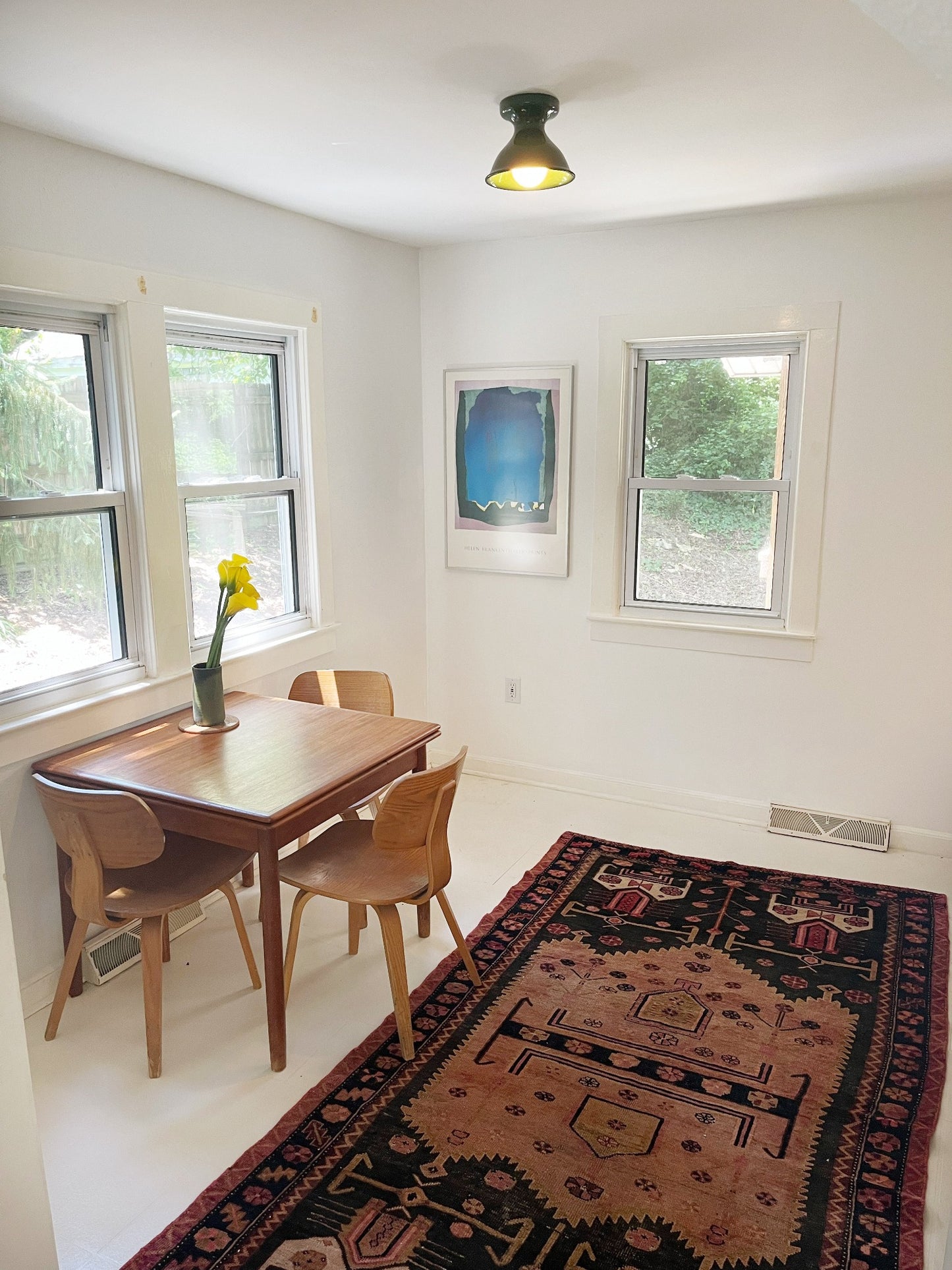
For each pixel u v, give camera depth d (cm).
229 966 289
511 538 416
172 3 167
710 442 377
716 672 385
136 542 291
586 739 418
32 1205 156
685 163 275
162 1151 214
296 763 263
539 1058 242
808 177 291
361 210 334
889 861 355
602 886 334
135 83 208
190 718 302
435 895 266
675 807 404
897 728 357
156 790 242
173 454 297
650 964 285
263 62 196
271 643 350
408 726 298
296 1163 207
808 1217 193
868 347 336
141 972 287
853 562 352
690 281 361
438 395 421
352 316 374
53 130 242
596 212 339
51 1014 254
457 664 443
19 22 175
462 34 182
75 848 233
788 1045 247
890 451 339
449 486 425
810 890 331
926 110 229
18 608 262
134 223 274
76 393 273
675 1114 222
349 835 282
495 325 402
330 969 287
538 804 411
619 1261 183
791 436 361
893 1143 213
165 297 287
